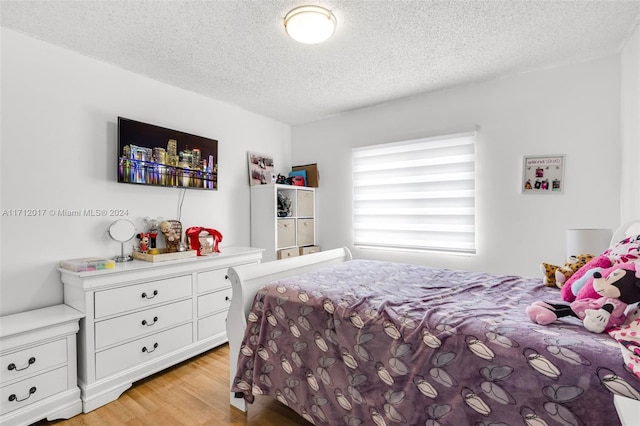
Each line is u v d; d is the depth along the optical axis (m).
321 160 3.81
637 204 1.97
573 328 1.07
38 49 1.99
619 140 2.27
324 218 3.80
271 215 3.29
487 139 2.76
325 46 2.12
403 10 1.74
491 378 1.04
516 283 1.79
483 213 2.79
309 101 3.21
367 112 3.44
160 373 2.19
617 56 2.27
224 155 3.21
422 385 1.15
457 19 1.84
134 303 2.03
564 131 2.46
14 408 1.56
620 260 1.19
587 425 0.87
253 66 2.41
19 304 1.89
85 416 1.73
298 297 1.58
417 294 1.59
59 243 2.06
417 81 2.73
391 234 3.30
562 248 2.48
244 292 1.74
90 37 1.98
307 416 1.46
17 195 1.90
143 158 2.42
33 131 1.96
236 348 1.76
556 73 2.47
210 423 1.66
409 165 3.17
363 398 1.29
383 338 1.28
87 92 2.21
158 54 2.21
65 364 1.74
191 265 2.37
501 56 2.30
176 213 2.77
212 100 3.09
